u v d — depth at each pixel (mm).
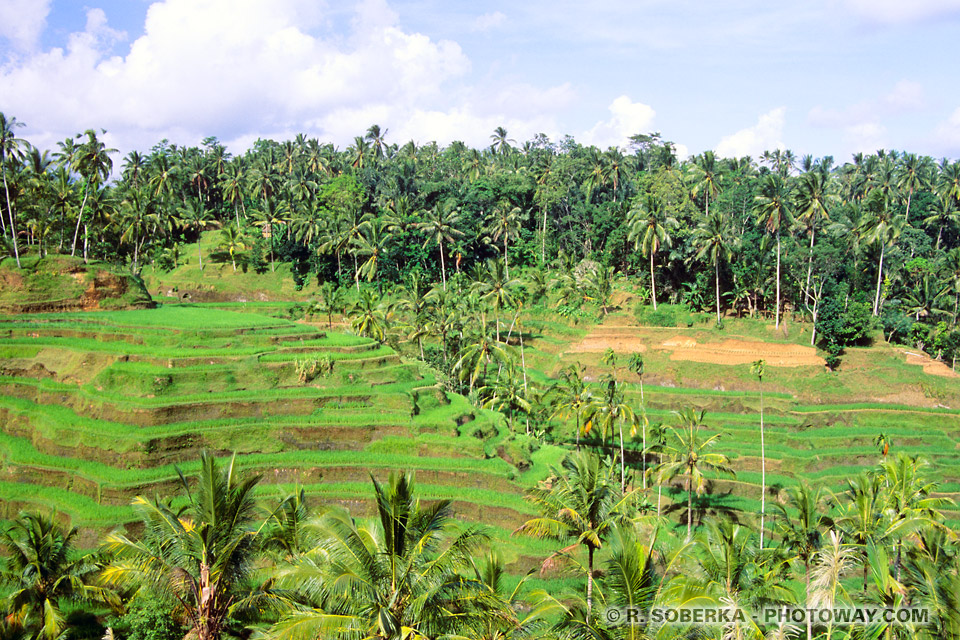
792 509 60094
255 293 116938
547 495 35250
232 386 54469
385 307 100375
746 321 94188
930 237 112938
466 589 25516
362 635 23344
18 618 31500
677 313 97812
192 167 137375
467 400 66688
